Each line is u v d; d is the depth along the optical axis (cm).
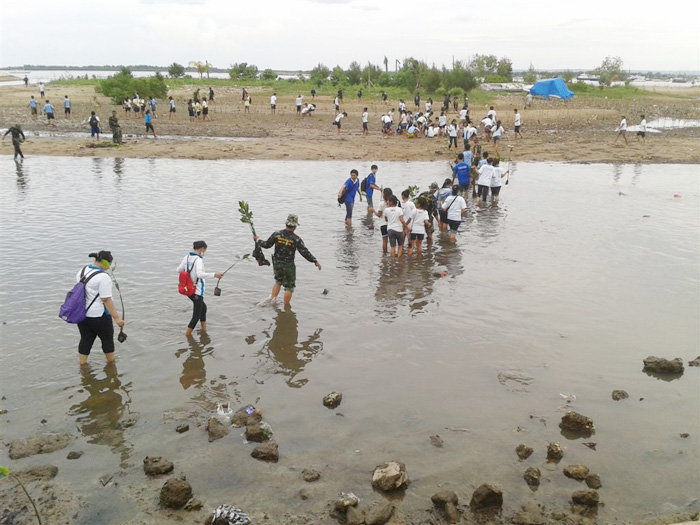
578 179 2220
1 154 2567
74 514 499
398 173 2272
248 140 3169
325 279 1118
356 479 551
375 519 486
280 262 959
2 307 942
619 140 3309
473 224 1553
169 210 1617
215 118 4144
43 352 796
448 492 516
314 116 4388
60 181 2020
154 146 2867
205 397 695
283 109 4759
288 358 797
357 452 592
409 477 555
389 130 3488
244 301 995
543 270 1177
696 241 1388
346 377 748
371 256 1268
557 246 1345
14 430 620
